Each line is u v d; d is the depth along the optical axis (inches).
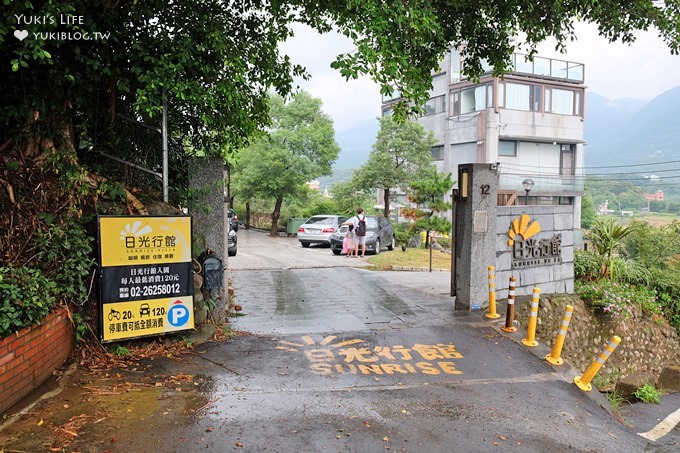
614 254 599.8
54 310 212.4
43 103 234.8
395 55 259.3
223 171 315.9
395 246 973.2
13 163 223.8
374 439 181.3
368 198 1333.7
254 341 289.1
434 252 831.1
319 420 193.2
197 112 301.1
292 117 1183.6
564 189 1370.6
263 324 331.0
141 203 265.3
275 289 459.2
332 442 176.2
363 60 248.7
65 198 231.9
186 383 219.5
